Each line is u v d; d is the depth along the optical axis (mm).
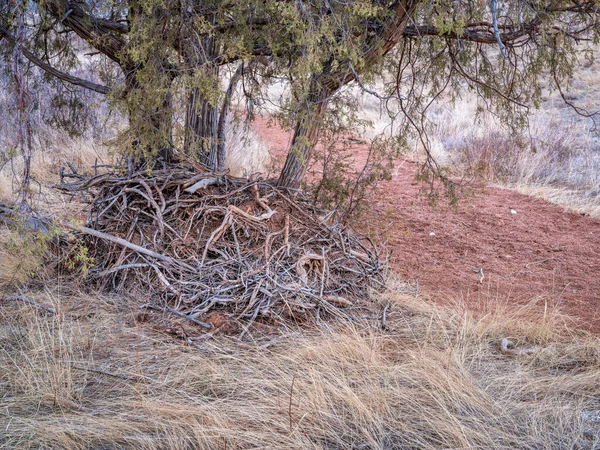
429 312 4750
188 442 3025
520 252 6539
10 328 4043
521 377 3830
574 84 15617
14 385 3418
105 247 4883
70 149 8672
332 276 4891
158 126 4605
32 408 3230
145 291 4539
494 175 9852
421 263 6125
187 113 5574
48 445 2936
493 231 7211
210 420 3131
